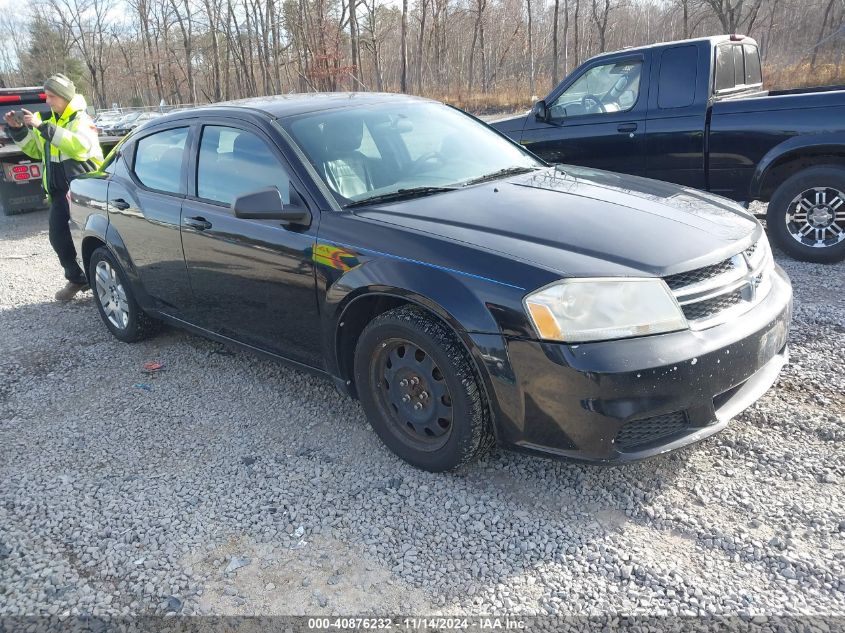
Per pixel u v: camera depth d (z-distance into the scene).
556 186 3.63
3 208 10.88
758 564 2.54
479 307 2.77
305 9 42.28
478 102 37.75
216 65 55.34
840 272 5.62
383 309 3.34
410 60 56.47
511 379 2.74
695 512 2.84
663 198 3.46
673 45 6.32
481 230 3.03
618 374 2.58
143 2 57.44
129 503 3.17
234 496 3.17
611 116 6.65
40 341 5.40
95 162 6.21
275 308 3.68
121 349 5.12
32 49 70.88
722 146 6.06
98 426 3.94
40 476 3.45
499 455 3.33
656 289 2.69
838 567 2.49
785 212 5.86
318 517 2.98
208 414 4.00
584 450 2.71
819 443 3.23
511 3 52.12
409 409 3.19
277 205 3.34
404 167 3.78
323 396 4.12
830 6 37.62
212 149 4.07
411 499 3.05
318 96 4.36
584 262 2.74
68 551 2.87
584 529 2.79
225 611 2.50
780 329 3.09
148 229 4.41
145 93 67.81
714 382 2.73
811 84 26.64
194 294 4.23
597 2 47.66
